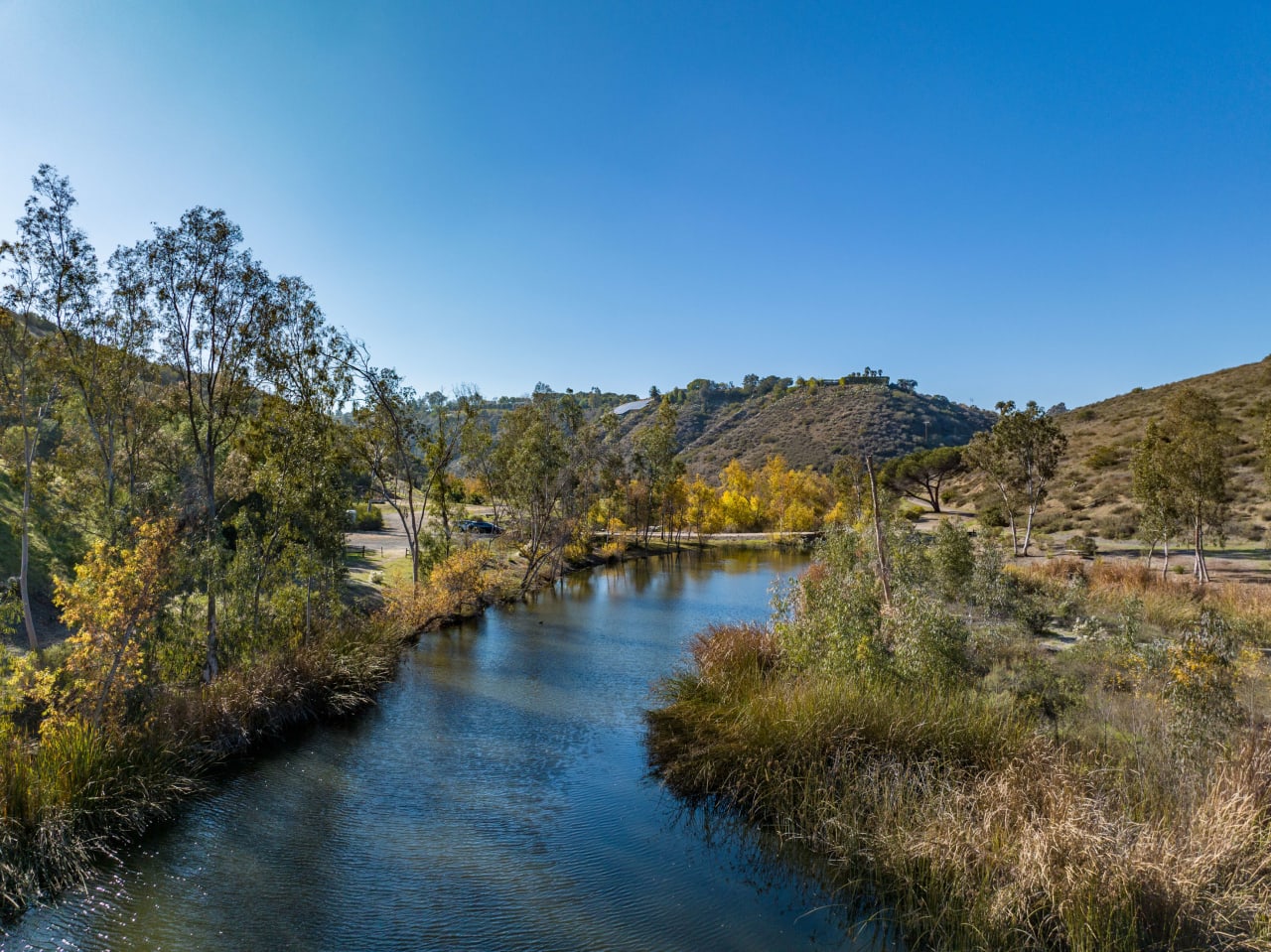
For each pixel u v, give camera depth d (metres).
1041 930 6.29
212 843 9.11
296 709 13.86
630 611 28.94
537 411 39.78
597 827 9.55
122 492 18.22
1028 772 8.19
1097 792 7.50
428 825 9.67
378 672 17.05
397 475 27.42
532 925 7.31
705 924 7.25
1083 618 16.94
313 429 17.52
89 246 14.62
